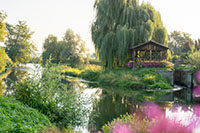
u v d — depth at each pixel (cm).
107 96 1573
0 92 1030
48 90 777
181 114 1023
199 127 784
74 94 804
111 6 2797
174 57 3838
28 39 5878
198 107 1195
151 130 467
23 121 554
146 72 2394
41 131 545
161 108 1167
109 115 979
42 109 740
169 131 475
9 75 2733
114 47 2725
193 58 2177
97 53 2944
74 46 5188
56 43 5666
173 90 1938
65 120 729
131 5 2809
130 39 2703
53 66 842
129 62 2770
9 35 5750
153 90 1933
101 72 2769
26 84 783
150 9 2941
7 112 573
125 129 479
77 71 3656
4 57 2333
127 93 1745
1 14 2655
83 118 775
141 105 1245
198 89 2012
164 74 2308
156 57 2772
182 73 2319
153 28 2717
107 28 2894
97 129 747
